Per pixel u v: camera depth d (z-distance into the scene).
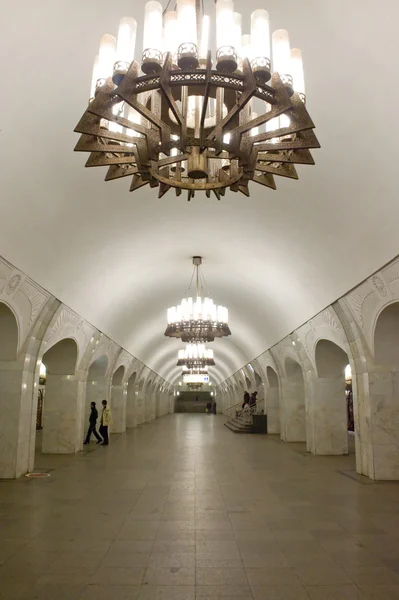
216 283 14.73
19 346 9.98
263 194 7.85
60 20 4.23
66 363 14.10
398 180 5.87
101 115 2.98
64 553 5.36
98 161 3.47
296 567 4.95
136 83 2.91
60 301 10.70
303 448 16.11
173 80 2.82
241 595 4.26
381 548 5.56
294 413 18.55
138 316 17.38
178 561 5.12
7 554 5.31
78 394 14.42
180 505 7.74
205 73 2.79
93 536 6.00
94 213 8.12
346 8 4.09
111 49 3.28
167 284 14.64
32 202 6.84
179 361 19.08
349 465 12.13
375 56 4.46
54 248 8.49
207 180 3.69
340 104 5.22
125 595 4.25
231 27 2.92
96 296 12.27
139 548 5.54
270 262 11.05
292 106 2.93
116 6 4.18
